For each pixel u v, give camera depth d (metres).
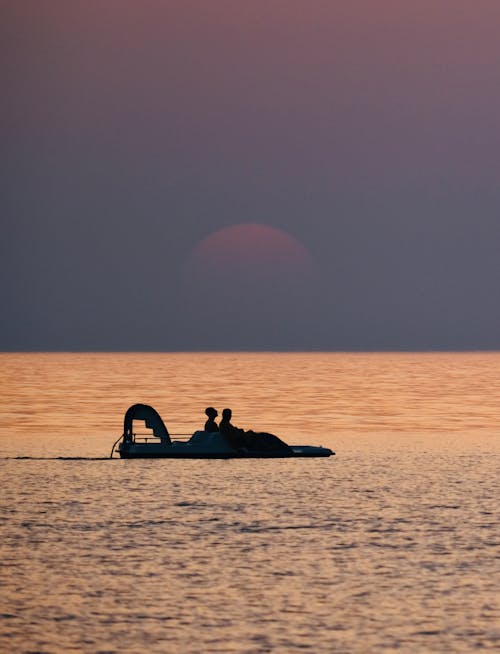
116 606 61.12
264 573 68.31
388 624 58.00
